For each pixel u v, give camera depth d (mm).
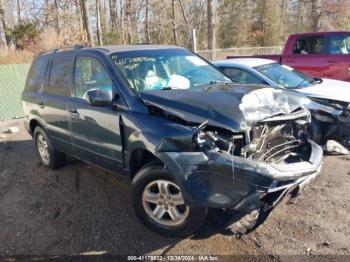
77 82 4707
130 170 3941
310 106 5934
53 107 5094
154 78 4270
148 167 3619
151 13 35156
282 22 38531
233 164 3064
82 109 4449
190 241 3631
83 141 4590
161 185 3572
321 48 9570
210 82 4480
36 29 20234
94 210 4359
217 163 3107
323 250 3402
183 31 32375
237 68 7035
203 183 3195
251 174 3031
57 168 5762
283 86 6688
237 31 36688
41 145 5895
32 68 5918
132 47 4723
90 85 4469
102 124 4148
